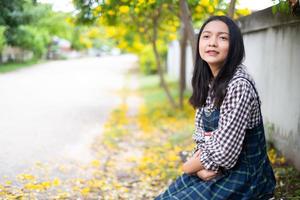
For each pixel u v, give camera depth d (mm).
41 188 4148
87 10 5328
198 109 2438
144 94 14023
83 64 28547
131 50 11273
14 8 5285
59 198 3936
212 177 2219
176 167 5348
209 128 2297
